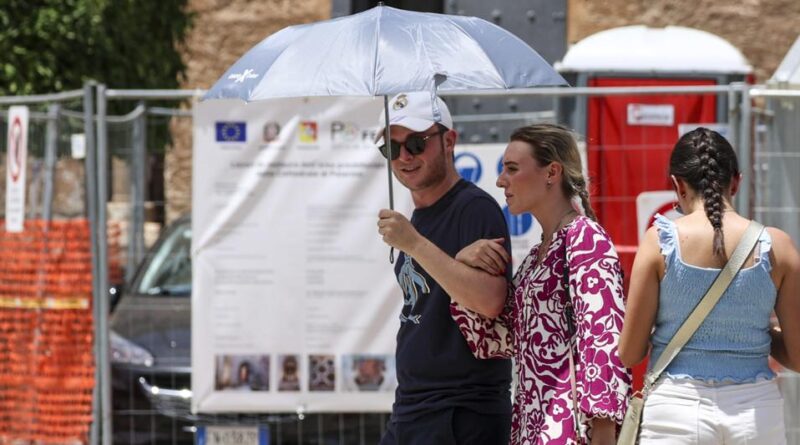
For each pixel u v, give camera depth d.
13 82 25.06
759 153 16.78
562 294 10.66
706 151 10.68
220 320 16.92
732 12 34.41
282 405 16.98
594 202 17.81
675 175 10.84
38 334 18.36
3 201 19.16
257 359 16.95
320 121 16.78
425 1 32.72
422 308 11.71
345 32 11.39
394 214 11.22
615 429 10.50
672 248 10.49
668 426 10.45
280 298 16.91
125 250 18.75
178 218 20.28
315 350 16.92
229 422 17.41
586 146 16.36
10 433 18.58
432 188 11.95
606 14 33.06
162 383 18.16
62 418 18.16
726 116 19.33
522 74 11.21
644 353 10.59
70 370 18.16
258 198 16.84
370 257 16.81
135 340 18.45
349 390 16.92
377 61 11.02
